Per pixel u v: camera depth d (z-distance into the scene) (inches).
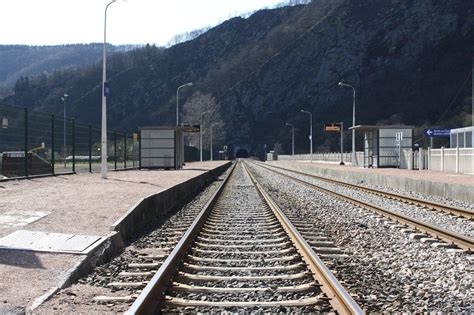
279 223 626.2
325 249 447.5
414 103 6574.8
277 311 267.9
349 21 7701.8
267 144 7234.3
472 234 556.4
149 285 282.0
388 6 7667.3
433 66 6796.3
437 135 2664.9
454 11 7076.8
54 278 320.5
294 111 7342.5
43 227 482.3
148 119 7568.9
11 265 346.9
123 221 508.7
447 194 1002.7
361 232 561.6
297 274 345.7
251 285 325.1
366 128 2103.8
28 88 6382.9
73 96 6451.8
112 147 2003.0
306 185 1437.0
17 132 990.4
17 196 732.0
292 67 7677.2
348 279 338.3
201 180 1503.4
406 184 1227.9
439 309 274.7
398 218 642.2
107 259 414.9
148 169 1978.3
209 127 6215.6
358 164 2726.4
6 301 272.1
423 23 7204.7
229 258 420.2
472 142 1947.6
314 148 6825.8
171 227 613.3
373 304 280.4
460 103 6097.4
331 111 7086.6
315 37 7790.4
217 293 306.7
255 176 2044.8
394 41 7288.4
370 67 7224.4
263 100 7583.7
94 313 256.5
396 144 2102.6
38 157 1190.3
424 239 492.4
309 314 261.4
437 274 362.9
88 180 1117.1
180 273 340.8
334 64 7401.6
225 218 690.8
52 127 1135.6
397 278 351.3
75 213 577.6
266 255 428.5
